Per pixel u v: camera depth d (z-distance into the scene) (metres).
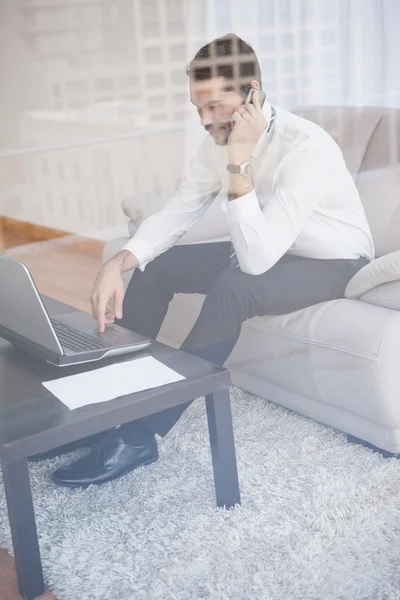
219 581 1.01
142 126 2.03
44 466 1.34
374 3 1.68
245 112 1.48
